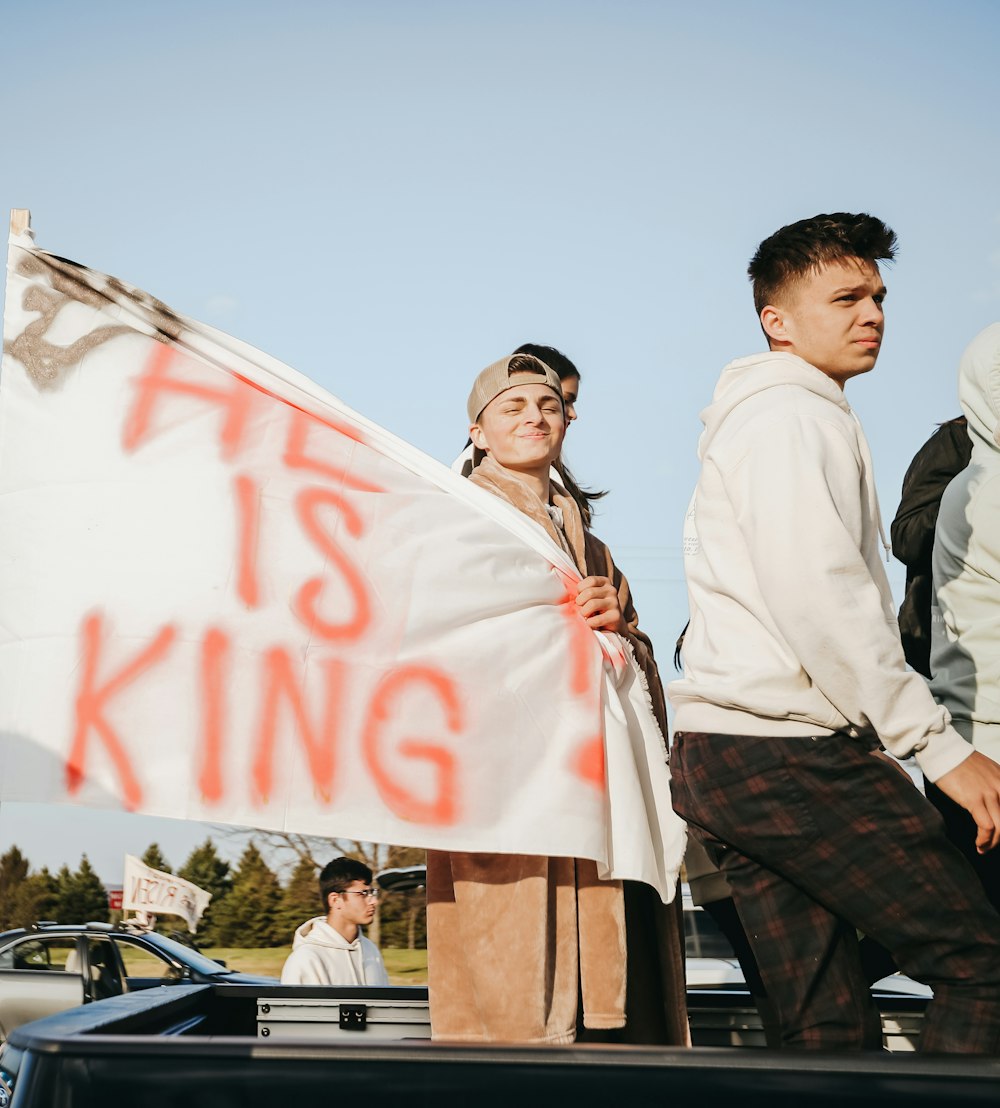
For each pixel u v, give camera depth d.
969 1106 1.58
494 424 2.90
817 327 2.44
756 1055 1.61
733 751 2.18
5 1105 1.68
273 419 2.52
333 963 5.85
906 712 2.05
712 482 2.31
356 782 2.36
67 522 2.45
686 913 8.04
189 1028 2.62
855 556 2.09
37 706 2.37
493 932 2.43
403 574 2.47
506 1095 1.58
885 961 2.72
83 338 2.53
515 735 2.44
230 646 2.39
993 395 2.69
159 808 2.33
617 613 2.59
